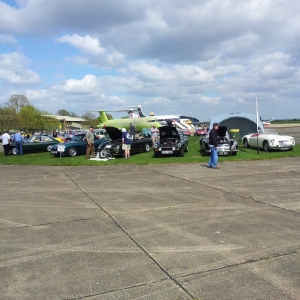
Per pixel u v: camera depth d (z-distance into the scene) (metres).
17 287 3.31
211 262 3.75
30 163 15.38
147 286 3.24
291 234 4.57
